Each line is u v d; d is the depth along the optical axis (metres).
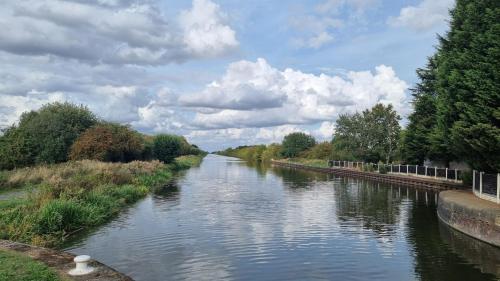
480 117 19.02
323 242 14.89
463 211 15.87
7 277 8.18
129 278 8.78
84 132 45.56
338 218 19.83
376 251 13.56
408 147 41.19
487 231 14.11
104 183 26.86
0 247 11.02
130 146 46.03
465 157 21.62
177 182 41.72
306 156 94.50
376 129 57.53
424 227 17.47
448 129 22.56
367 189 34.69
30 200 19.25
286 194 30.59
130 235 16.11
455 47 22.86
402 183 40.00
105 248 14.12
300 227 17.62
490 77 18.81
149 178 37.03
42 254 10.32
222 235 16.08
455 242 14.59
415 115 38.75
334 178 48.72
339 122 65.38
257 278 11.00
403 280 10.70
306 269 11.74
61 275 8.72
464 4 22.97
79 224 17.55
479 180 18.78
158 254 13.36
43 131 43.62
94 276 8.72
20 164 39.59
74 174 29.30
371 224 18.27
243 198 27.89
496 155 19.06
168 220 19.30
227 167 81.31
